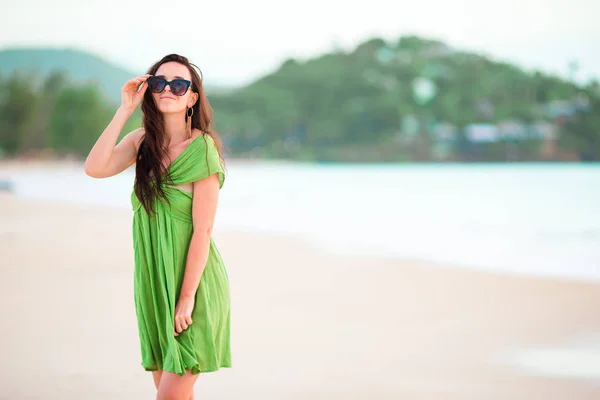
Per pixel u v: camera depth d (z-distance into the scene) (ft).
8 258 33.22
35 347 17.56
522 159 445.37
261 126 454.40
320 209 75.66
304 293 26.16
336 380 15.25
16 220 52.75
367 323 21.02
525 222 60.75
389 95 464.24
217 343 9.98
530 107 455.22
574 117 451.94
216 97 458.91
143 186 9.78
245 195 99.81
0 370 15.52
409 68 477.36
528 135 445.78
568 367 16.49
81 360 16.42
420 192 112.57
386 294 26.03
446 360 17.02
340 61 492.95
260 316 22.06
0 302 23.16
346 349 17.92
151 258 9.85
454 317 22.03
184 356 9.50
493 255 39.09
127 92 9.98
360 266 33.45
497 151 446.19
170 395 9.49
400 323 21.15
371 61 486.79
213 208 9.86
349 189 121.80
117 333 19.10
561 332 20.03
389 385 14.98
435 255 38.37
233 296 25.58
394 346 18.40
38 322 20.34
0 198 78.69
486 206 81.76
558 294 26.22
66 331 19.26
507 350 18.01
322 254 37.73
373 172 243.19
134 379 14.93
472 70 472.44
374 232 51.85
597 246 43.19
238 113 456.04
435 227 56.49
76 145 372.79
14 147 369.91
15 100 371.15
